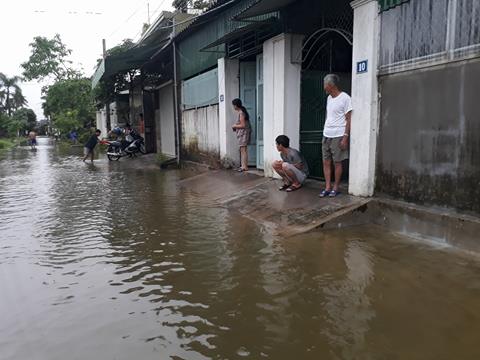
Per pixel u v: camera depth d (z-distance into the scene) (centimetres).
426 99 477
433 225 462
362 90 556
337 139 581
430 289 351
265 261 435
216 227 580
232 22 966
